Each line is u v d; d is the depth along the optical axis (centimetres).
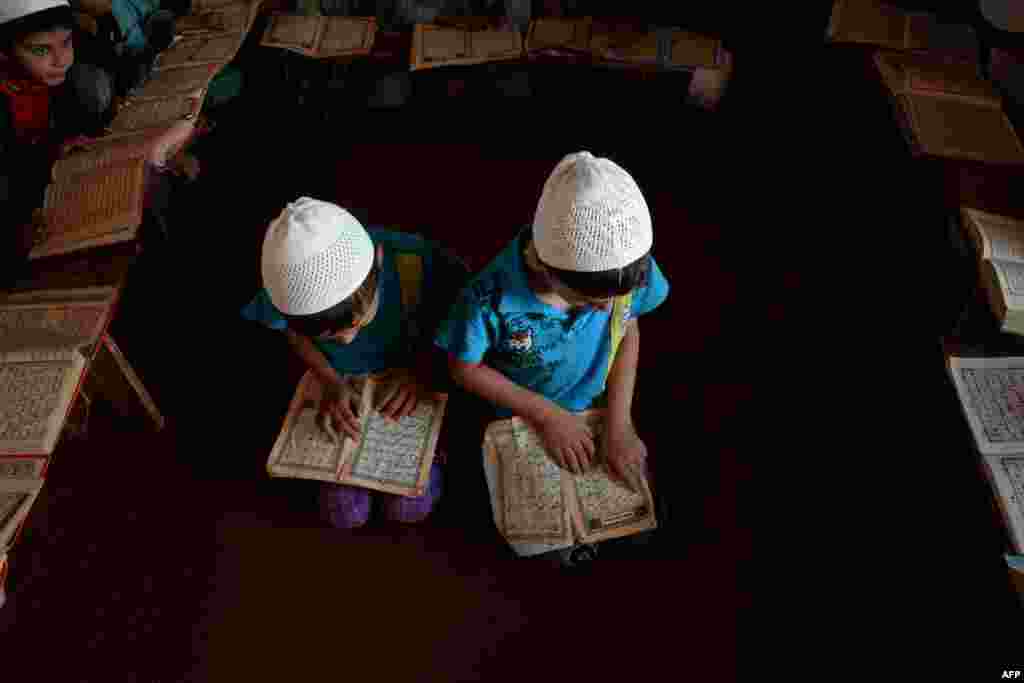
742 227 305
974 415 179
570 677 202
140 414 245
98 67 252
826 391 256
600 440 202
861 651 203
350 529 229
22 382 180
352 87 337
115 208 212
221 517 233
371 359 211
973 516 225
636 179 323
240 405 258
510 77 333
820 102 337
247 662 208
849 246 296
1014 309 183
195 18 301
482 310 176
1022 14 262
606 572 218
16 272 204
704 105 336
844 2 292
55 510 235
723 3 339
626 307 184
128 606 217
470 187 321
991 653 200
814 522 227
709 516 229
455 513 231
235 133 345
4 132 232
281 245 155
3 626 214
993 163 224
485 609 213
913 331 268
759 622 209
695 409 253
